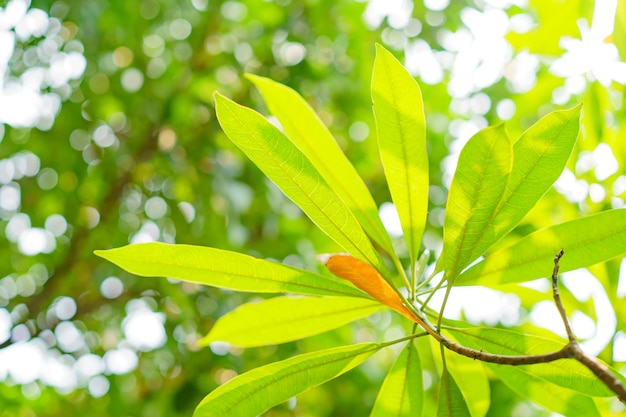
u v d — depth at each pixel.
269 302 0.66
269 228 1.46
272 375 0.59
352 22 1.56
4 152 1.54
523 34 0.99
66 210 1.58
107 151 1.55
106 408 1.54
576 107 0.55
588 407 0.63
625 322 0.75
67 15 1.34
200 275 0.59
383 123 0.59
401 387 0.63
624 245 0.59
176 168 1.46
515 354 0.59
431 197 1.52
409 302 0.59
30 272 1.66
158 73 1.57
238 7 1.55
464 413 0.59
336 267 0.54
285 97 0.65
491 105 1.52
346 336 1.38
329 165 0.64
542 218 0.90
